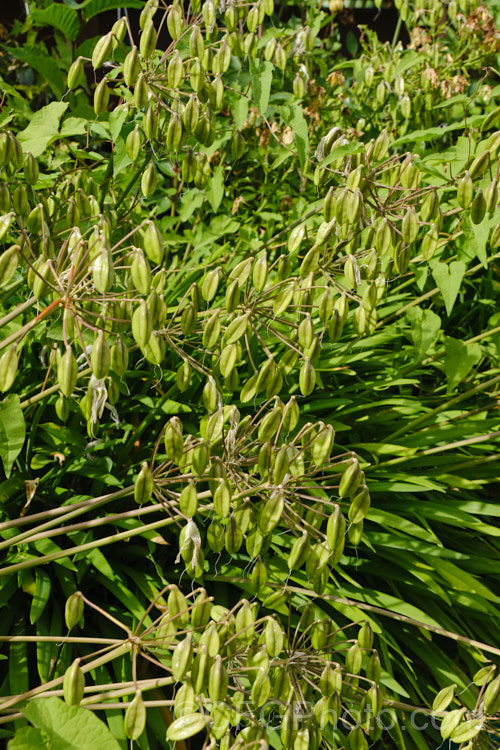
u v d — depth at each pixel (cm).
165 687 101
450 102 115
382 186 95
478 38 167
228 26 108
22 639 85
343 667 93
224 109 163
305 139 111
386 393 133
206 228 146
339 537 82
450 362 110
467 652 110
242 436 89
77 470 107
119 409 115
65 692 79
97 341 76
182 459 87
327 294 91
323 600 106
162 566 110
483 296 151
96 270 76
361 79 155
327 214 93
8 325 104
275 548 107
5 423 87
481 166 92
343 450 116
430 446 124
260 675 79
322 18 157
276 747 93
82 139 169
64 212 104
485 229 106
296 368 120
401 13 168
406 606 104
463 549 119
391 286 144
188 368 91
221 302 127
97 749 75
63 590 101
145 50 92
